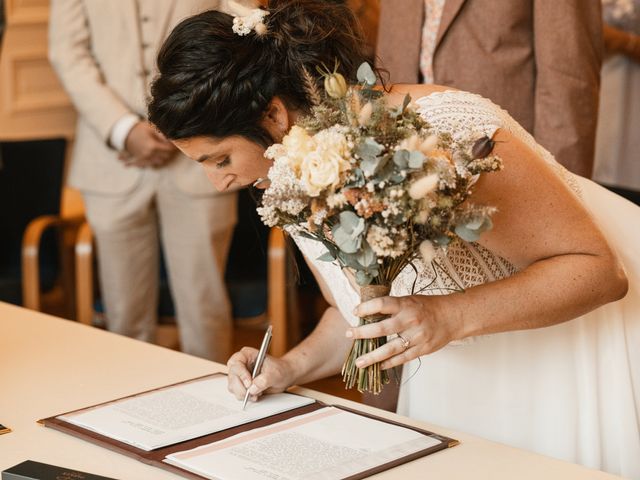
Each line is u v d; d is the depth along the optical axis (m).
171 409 1.62
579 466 1.43
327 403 1.69
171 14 3.31
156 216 3.53
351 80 1.51
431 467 1.42
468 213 1.32
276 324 3.40
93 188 3.43
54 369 1.87
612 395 1.80
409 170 1.26
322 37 1.49
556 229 1.49
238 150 1.53
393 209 1.26
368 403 2.17
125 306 3.52
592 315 1.79
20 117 5.01
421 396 1.86
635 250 1.87
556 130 2.62
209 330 3.52
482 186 1.45
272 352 3.41
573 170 2.63
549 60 2.62
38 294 3.63
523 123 2.71
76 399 1.71
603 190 1.93
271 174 1.32
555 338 1.78
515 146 1.49
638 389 1.82
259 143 1.52
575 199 1.51
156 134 3.31
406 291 1.70
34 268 3.61
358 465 1.40
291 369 1.75
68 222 3.81
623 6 3.79
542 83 2.64
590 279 1.49
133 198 3.40
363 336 1.42
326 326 1.87
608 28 3.77
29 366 1.89
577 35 2.62
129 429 1.53
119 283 3.50
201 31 1.48
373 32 3.22
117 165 3.39
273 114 1.50
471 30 2.69
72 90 3.34
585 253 1.50
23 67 5.00
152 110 1.52
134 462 1.44
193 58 1.47
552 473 1.41
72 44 3.35
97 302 3.73
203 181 3.37
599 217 1.88
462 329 1.45
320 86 1.47
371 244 1.30
